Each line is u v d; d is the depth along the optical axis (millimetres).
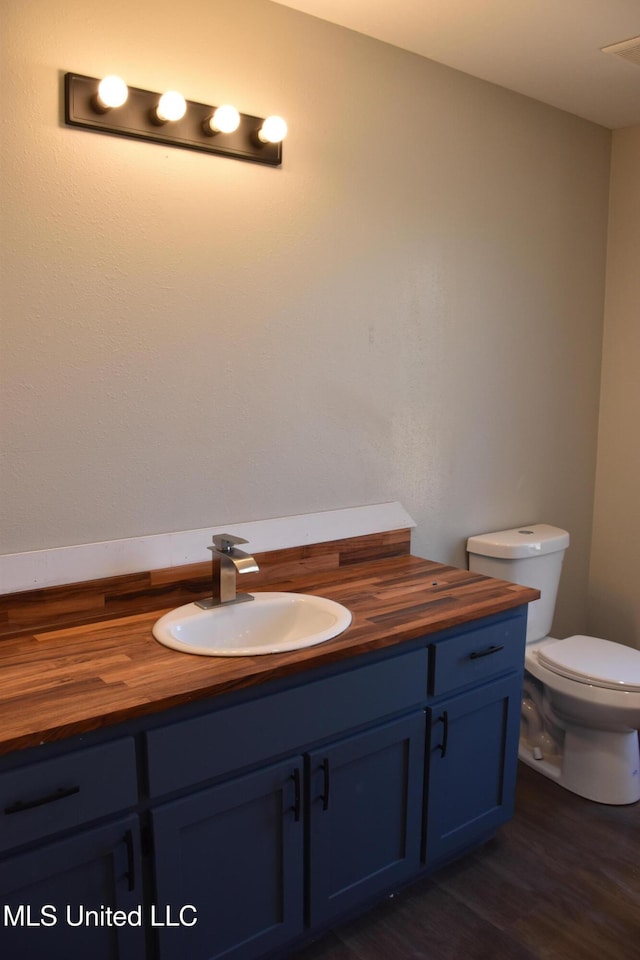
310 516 2270
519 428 2900
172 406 1953
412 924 1921
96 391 1823
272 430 2162
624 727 2383
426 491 2609
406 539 2523
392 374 2438
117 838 1413
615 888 2057
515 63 2416
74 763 1340
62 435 1785
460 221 2559
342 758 1741
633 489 3146
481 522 2820
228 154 1958
